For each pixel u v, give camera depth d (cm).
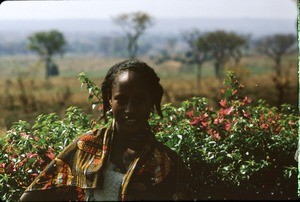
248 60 5894
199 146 299
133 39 7581
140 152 198
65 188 203
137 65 198
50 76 6862
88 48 14225
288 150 324
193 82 4122
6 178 280
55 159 204
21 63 9012
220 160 291
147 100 196
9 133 310
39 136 313
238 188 289
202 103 342
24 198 204
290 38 4975
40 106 2286
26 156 292
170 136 292
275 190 299
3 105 2272
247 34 6025
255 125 339
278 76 1641
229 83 351
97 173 195
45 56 8006
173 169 203
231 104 348
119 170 197
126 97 195
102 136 203
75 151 203
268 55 5294
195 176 286
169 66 8031
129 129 196
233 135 317
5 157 296
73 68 8800
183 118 336
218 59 5538
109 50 12275
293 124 354
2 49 10969
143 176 196
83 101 2205
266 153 322
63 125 309
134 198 192
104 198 195
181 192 205
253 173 301
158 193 197
